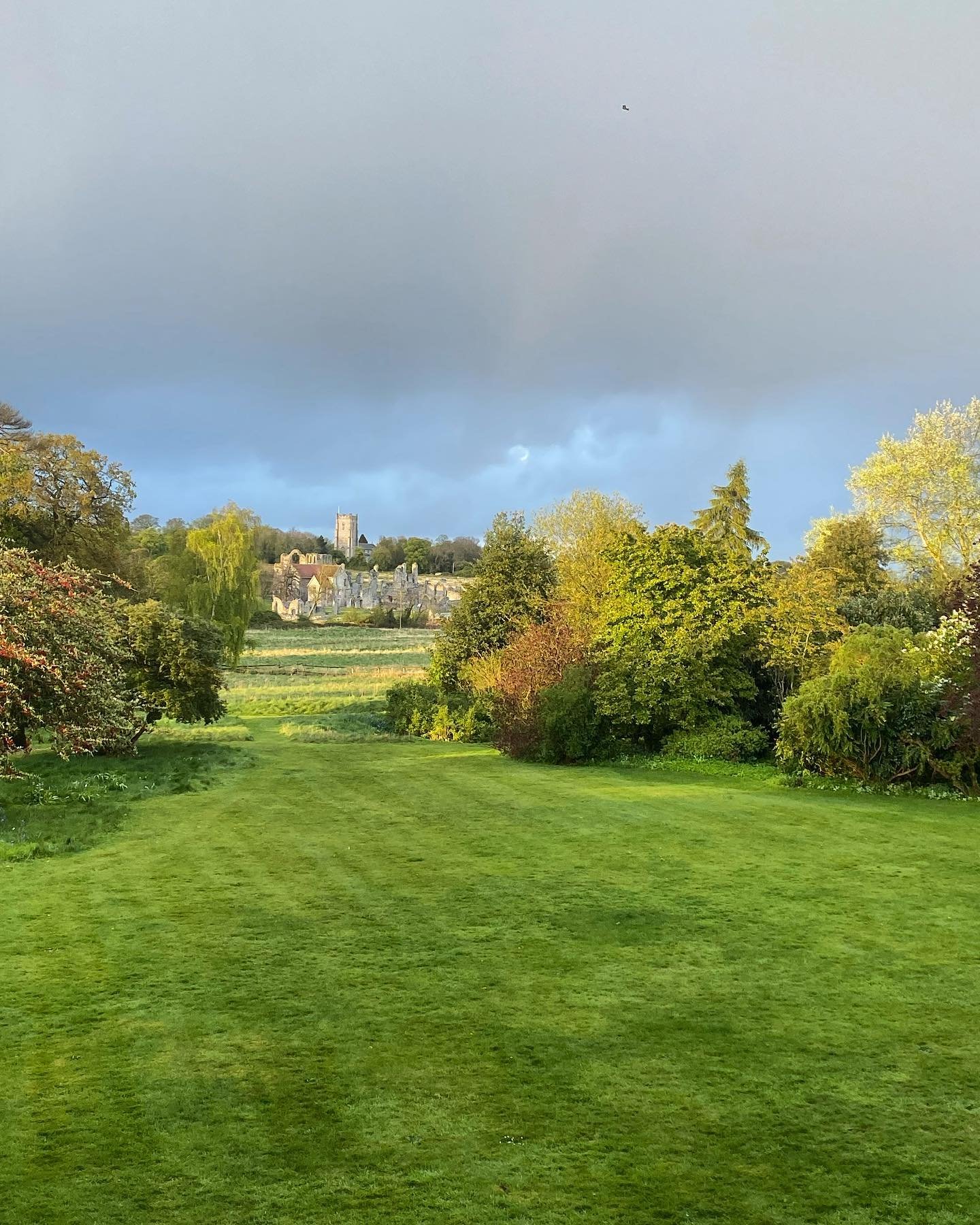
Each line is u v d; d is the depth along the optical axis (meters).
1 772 12.53
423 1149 4.39
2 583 12.86
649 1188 4.08
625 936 7.46
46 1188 4.06
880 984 6.43
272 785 15.90
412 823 12.32
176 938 7.37
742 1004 6.07
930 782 15.54
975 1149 4.39
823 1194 4.04
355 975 6.56
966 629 15.53
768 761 18.92
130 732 17.67
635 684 19.75
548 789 15.46
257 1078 5.05
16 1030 5.64
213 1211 3.91
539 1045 5.46
